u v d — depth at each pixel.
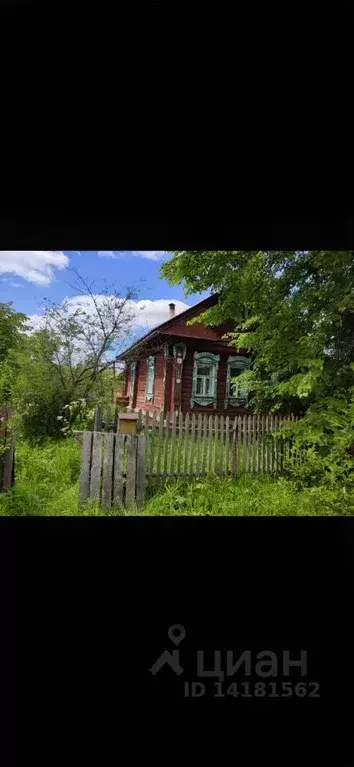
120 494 3.30
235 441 4.36
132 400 11.95
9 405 5.01
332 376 3.04
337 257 2.24
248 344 3.92
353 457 2.66
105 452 3.31
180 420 3.99
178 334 8.99
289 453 4.54
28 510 3.13
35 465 4.24
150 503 3.36
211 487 3.85
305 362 2.98
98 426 4.89
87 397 6.00
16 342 5.62
